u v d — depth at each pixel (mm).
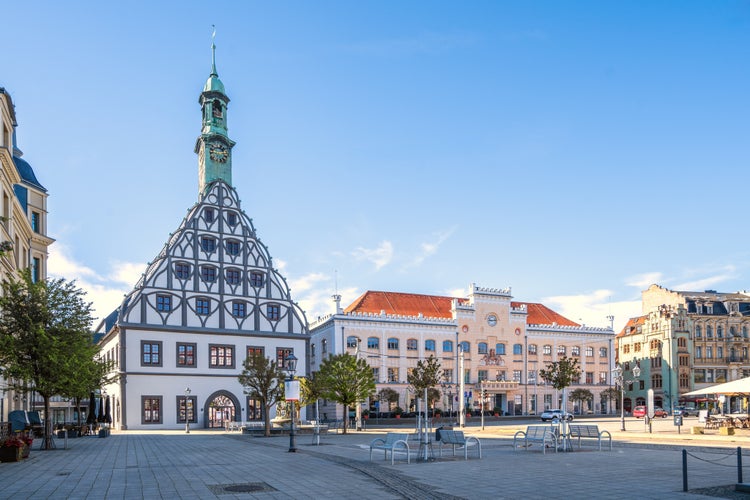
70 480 18828
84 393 35375
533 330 90375
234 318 63312
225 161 67750
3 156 32906
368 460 23844
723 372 100500
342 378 46562
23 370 30672
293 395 28688
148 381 57656
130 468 22016
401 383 79562
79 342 33344
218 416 60812
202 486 17141
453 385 81875
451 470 20156
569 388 90938
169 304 60188
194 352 60469
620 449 28000
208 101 68688
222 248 64312
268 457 25750
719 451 26656
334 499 14781
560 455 25172
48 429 32281
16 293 32469
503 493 15414
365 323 79000
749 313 103125
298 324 66875
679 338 98250
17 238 41531
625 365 107062
